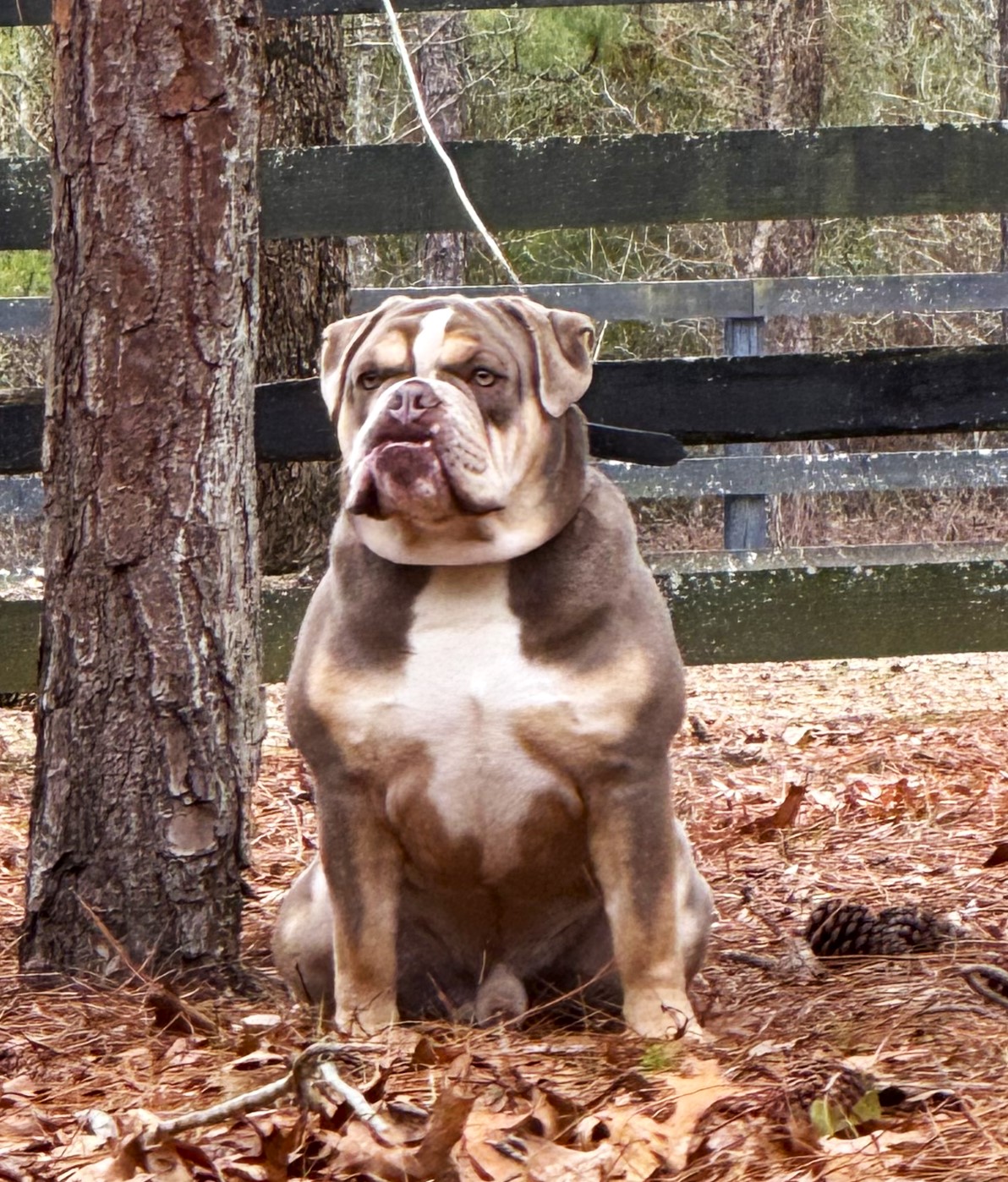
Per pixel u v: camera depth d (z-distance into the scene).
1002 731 5.42
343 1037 3.67
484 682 3.71
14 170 4.95
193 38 3.89
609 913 3.75
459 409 3.64
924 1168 3.25
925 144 4.94
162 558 3.91
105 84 3.88
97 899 3.93
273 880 4.48
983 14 14.41
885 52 14.34
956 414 4.93
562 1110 3.43
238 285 3.93
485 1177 3.26
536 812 3.75
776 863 4.56
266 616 5.10
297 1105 3.44
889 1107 3.46
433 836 3.76
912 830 4.71
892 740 5.37
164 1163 3.33
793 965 4.04
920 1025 3.72
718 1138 3.37
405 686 3.72
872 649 5.11
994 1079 3.52
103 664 3.92
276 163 4.94
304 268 6.30
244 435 3.96
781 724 5.60
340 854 3.76
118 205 3.89
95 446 3.91
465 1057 3.55
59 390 3.92
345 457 3.77
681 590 5.09
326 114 6.32
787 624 5.09
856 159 4.94
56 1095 3.57
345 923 3.76
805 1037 3.70
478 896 3.83
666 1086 3.50
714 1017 3.82
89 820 3.94
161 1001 3.77
